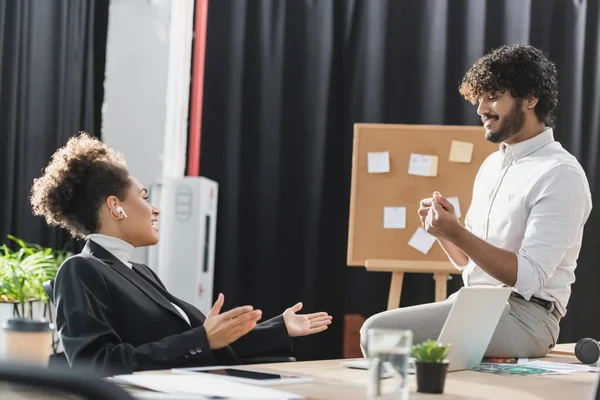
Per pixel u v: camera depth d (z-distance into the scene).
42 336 2.85
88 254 1.78
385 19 4.26
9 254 3.55
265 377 1.31
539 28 4.22
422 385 1.26
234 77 4.30
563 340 4.11
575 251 2.21
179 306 1.95
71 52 4.09
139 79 4.20
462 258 2.45
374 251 3.62
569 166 2.16
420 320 2.00
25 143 4.00
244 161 4.33
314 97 4.27
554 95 2.29
